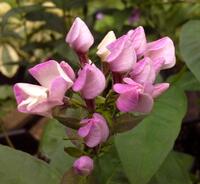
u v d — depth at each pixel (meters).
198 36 0.20
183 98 0.18
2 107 0.33
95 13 0.30
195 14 0.30
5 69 0.32
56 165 0.18
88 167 0.14
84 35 0.14
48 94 0.13
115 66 0.13
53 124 0.21
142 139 0.17
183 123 0.29
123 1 0.30
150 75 0.13
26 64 0.30
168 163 0.18
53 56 0.23
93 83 0.13
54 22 0.29
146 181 0.16
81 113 0.14
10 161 0.16
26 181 0.15
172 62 0.14
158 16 0.30
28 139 0.30
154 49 0.14
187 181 0.18
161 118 0.17
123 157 0.16
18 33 0.33
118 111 0.14
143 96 0.13
